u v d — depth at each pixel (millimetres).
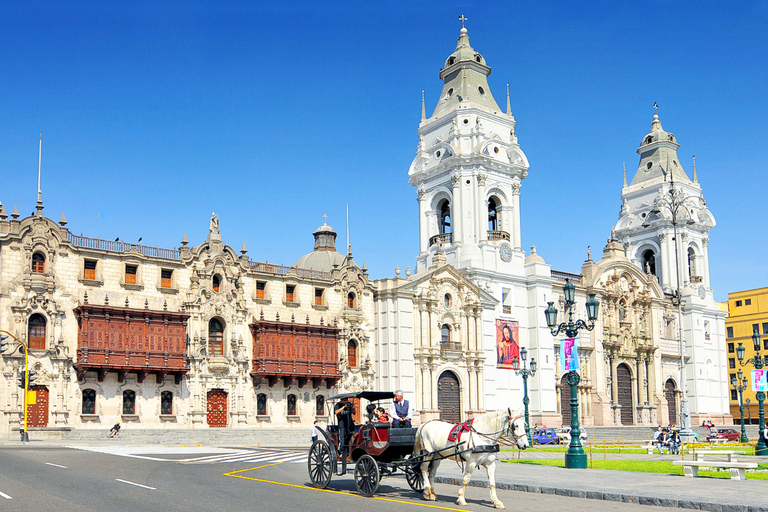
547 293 98312
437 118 101188
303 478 32250
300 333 77125
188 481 29109
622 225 128250
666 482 30188
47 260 63969
